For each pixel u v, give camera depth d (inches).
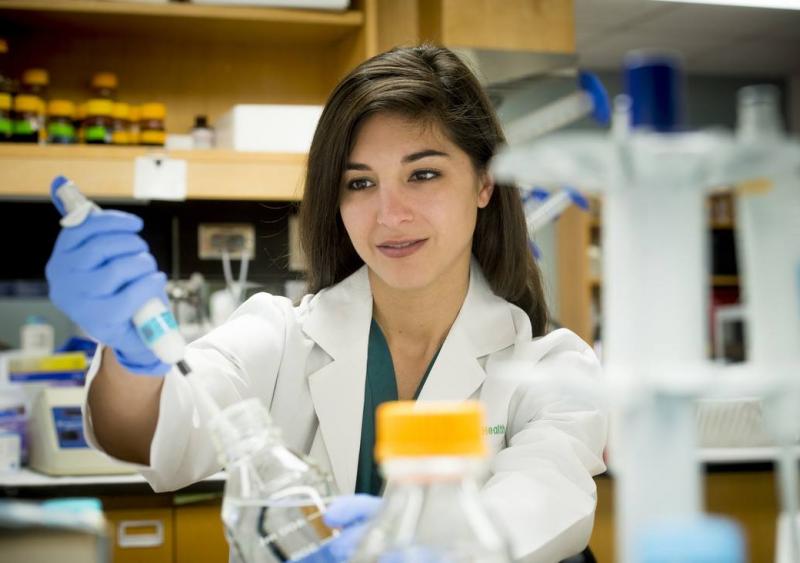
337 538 28.9
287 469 31.3
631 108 21.5
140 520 96.5
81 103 141.6
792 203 23.4
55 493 94.7
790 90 286.0
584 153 19.8
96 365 42.9
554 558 41.6
